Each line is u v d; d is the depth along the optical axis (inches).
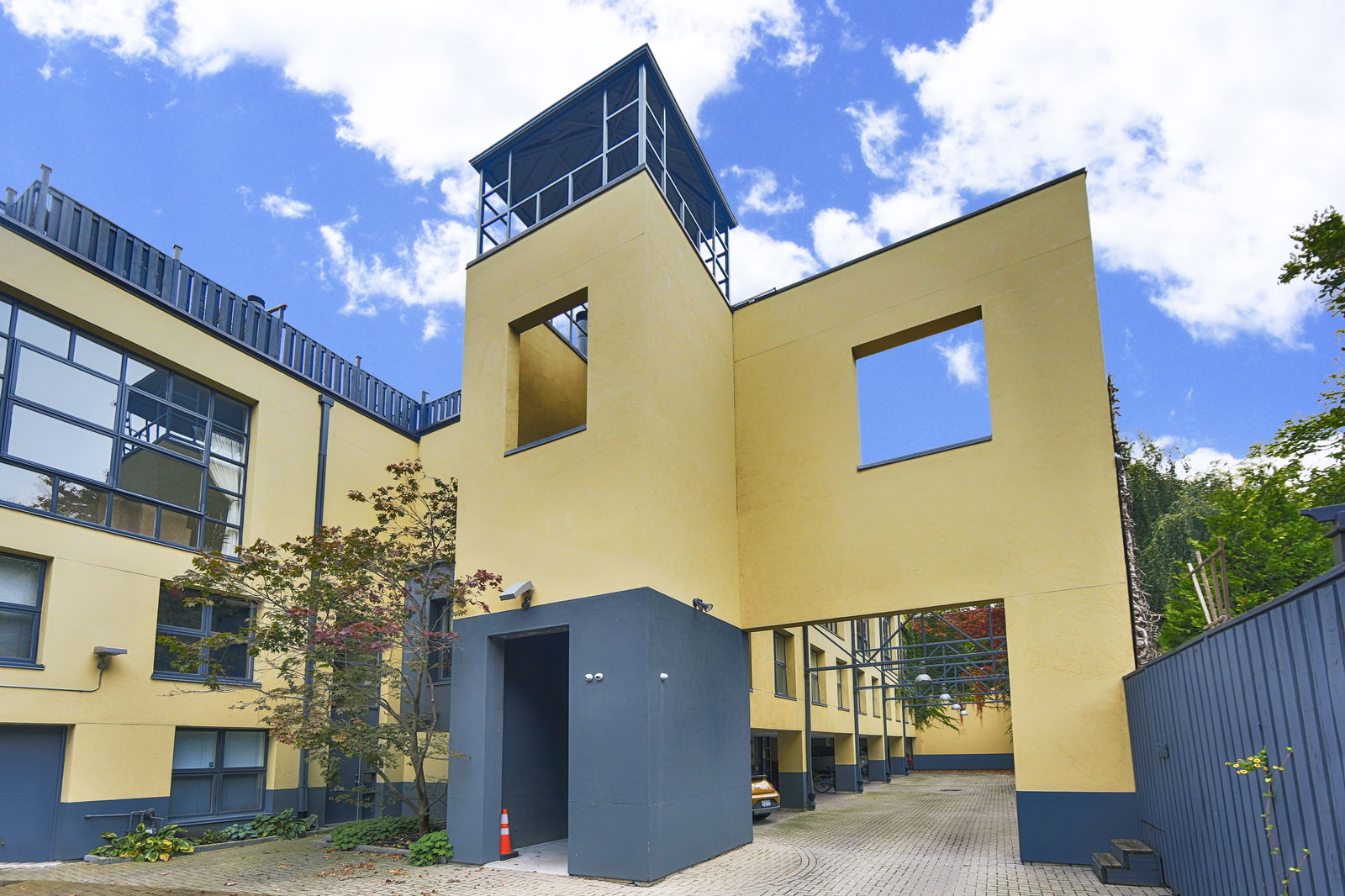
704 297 516.1
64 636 437.4
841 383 501.0
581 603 418.9
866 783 1135.6
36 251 450.0
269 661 476.4
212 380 545.6
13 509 422.6
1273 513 673.0
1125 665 385.7
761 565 505.0
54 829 425.1
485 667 443.8
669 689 400.5
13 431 433.7
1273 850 187.6
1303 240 499.2
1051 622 406.3
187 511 522.0
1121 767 377.7
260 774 543.8
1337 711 147.9
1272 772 186.5
